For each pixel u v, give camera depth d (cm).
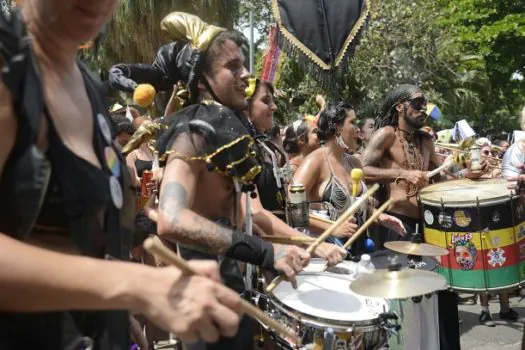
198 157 197
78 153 104
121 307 85
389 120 452
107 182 108
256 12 1248
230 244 188
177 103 232
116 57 730
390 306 253
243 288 218
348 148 377
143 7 723
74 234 100
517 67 1920
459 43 1717
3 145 92
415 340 264
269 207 271
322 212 350
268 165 263
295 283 195
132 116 392
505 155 447
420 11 1318
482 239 368
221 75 218
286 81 1144
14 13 102
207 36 219
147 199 263
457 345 366
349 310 234
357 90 1317
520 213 375
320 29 472
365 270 264
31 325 98
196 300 85
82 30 109
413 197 426
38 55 106
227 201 217
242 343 215
